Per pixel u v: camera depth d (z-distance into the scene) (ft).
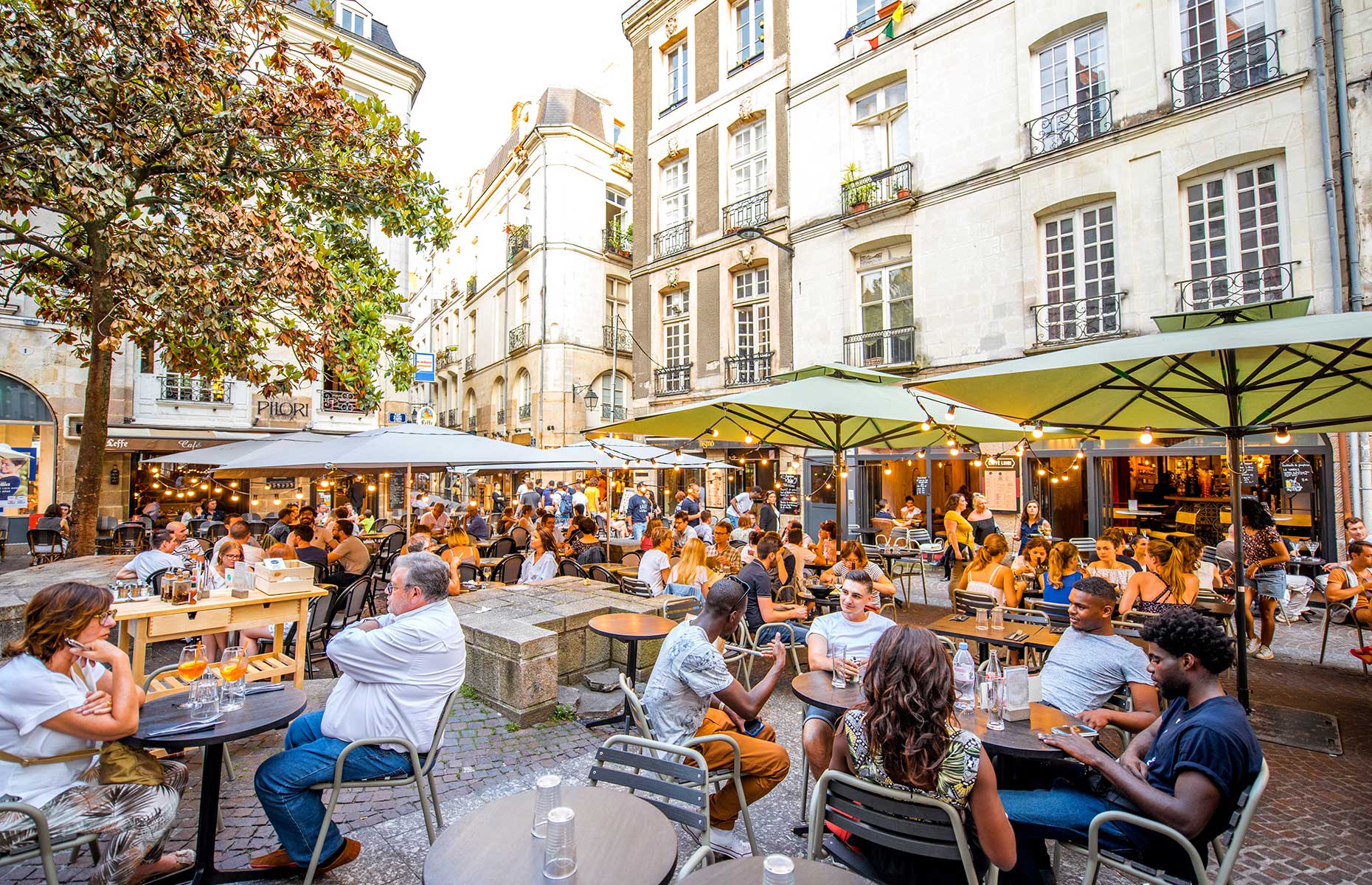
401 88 69.67
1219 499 39.17
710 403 23.65
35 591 19.62
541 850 6.47
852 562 23.94
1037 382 15.33
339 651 10.29
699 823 7.92
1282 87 32.09
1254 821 12.26
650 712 11.23
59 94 21.35
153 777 9.71
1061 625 19.22
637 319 69.56
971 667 11.27
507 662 17.34
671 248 65.67
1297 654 23.63
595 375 85.87
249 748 15.26
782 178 55.72
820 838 8.32
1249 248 33.60
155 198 24.93
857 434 29.19
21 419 49.73
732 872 6.45
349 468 35.63
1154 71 36.27
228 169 24.94
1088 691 12.03
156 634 14.74
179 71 22.86
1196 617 8.90
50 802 8.61
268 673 15.74
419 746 10.53
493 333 102.83
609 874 6.31
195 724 9.66
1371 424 15.87
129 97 22.59
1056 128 40.04
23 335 49.39
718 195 61.21
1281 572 23.35
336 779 9.78
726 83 60.39
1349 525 25.09
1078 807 9.14
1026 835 9.09
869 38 49.03
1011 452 41.68
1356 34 30.50
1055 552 20.74
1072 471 40.55
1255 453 32.86
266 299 26.55
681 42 65.82
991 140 42.65
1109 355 13.46
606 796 7.96
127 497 54.44
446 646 10.87
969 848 7.43
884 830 7.91
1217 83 34.32
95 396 26.43
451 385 126.41
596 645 20.84
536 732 16.61
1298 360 13.85
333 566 29.17
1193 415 16.65
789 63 54.65
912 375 45.88
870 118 49.78
